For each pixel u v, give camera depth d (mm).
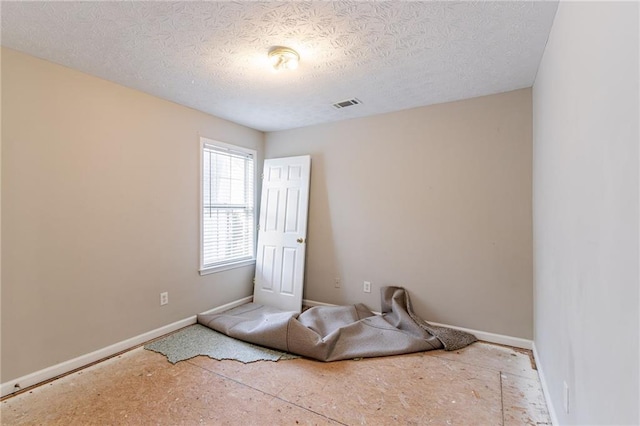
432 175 3064
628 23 794
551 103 1808
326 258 3691
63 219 2221
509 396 1974
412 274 3172
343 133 3574
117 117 2543
